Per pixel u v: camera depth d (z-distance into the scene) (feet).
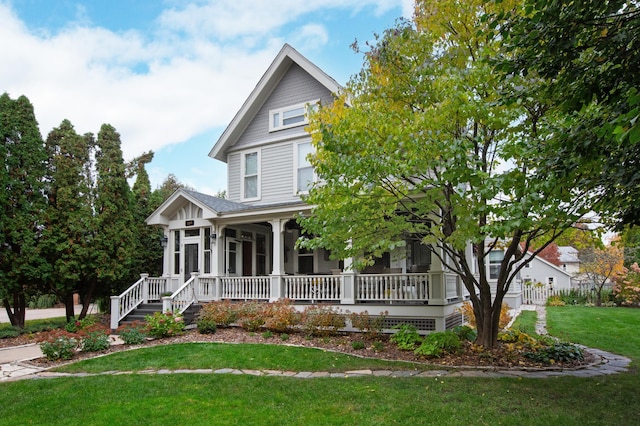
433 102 26.48
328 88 47.14
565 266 113.39
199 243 48.19
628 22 13.41
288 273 52.54
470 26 26.14
